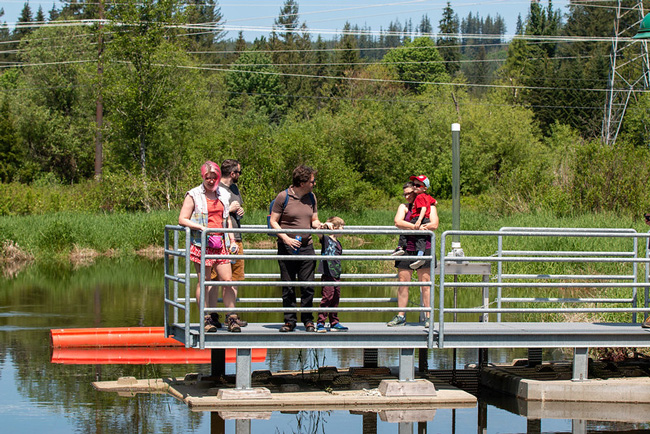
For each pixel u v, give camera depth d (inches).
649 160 1136.2
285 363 447.8
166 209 1497.3
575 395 366.0
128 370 426.0
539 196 1203.9
